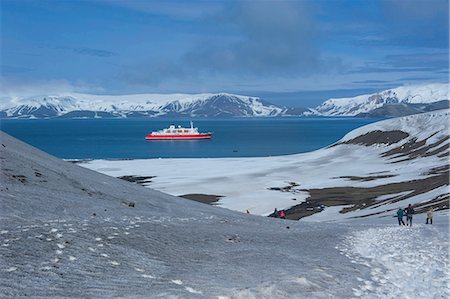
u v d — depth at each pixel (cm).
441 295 1438
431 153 11762
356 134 17525
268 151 19738
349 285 1459
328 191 8081
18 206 2169
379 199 6888
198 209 3625
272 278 1427
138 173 11231
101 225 2034
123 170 11912
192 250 1806
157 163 13462
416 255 2138
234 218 3362
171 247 1805
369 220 4644
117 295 1134
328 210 6462
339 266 1752
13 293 1055
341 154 14938
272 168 11744
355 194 7644
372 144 15775
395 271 1777
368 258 2017
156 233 2030
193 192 8331
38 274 1226
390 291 1443
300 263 1741
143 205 3231
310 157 14688
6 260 1298
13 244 1473
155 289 1216
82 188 3188
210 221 2898
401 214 3728
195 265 1572
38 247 1481
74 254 1471
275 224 3316
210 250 1847
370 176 9606
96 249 1570
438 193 5838
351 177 9744
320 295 1301
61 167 3756
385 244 2469
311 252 2056
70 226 1900
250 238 2308
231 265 1612
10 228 1719
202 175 10594
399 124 16662
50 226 1847
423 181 7819
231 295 1196
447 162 9712
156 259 1586
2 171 2819
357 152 15062
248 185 9000
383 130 16612
